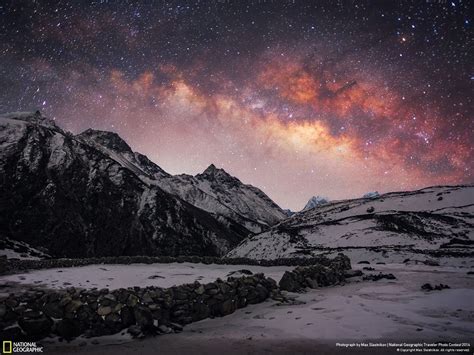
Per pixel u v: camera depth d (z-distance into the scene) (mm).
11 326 8438
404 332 8078
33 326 8406
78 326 8781
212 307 10688
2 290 13391
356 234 56656
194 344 7992
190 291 10781
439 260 40094
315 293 13820
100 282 15273
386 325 8688
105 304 9266
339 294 13289
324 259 23609
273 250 61875
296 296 13141
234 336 8484
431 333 7945
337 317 9680
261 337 8273
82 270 18672
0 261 18828
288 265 24078
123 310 9203
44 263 19938
